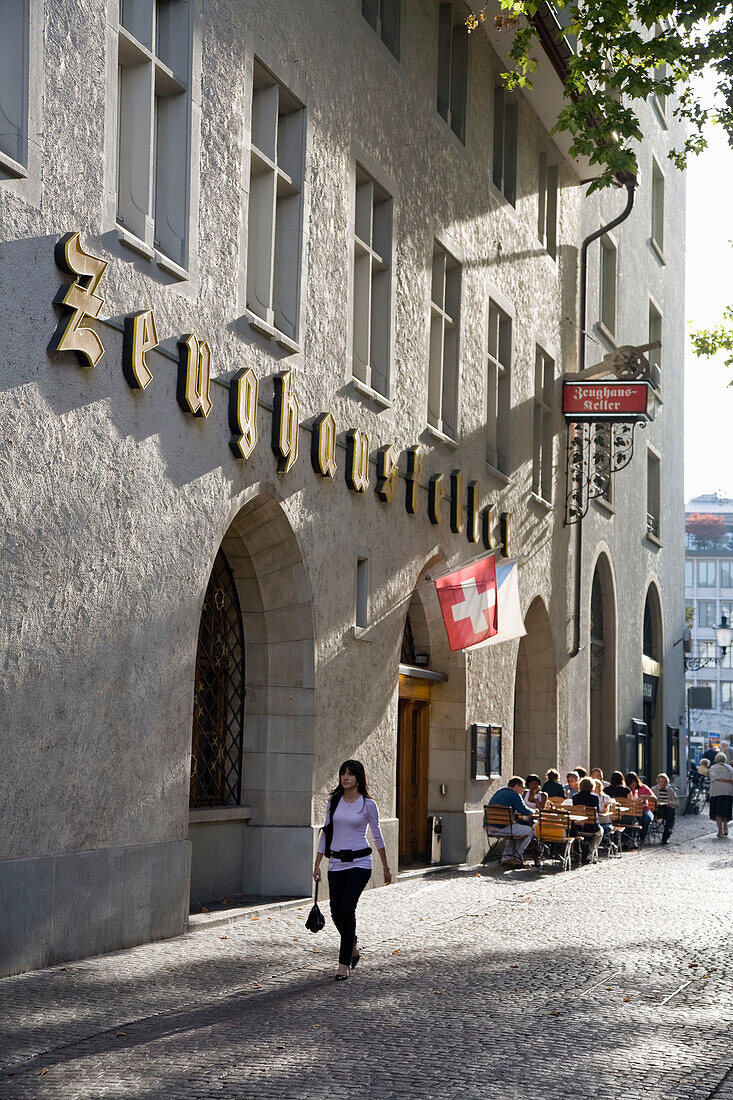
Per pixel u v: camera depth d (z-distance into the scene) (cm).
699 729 9994
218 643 1342
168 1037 731
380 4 1644
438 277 1847
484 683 1989
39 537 917
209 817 1271
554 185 2477
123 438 1028
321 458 1382
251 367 1247
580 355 2627
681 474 3859
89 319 970
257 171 1325
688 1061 715
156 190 1152
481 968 988
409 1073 667
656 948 1117
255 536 1327
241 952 1020
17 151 901
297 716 1369
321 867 1368
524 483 2234
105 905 988
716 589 10181
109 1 1014
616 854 2180
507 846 1897
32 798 910
